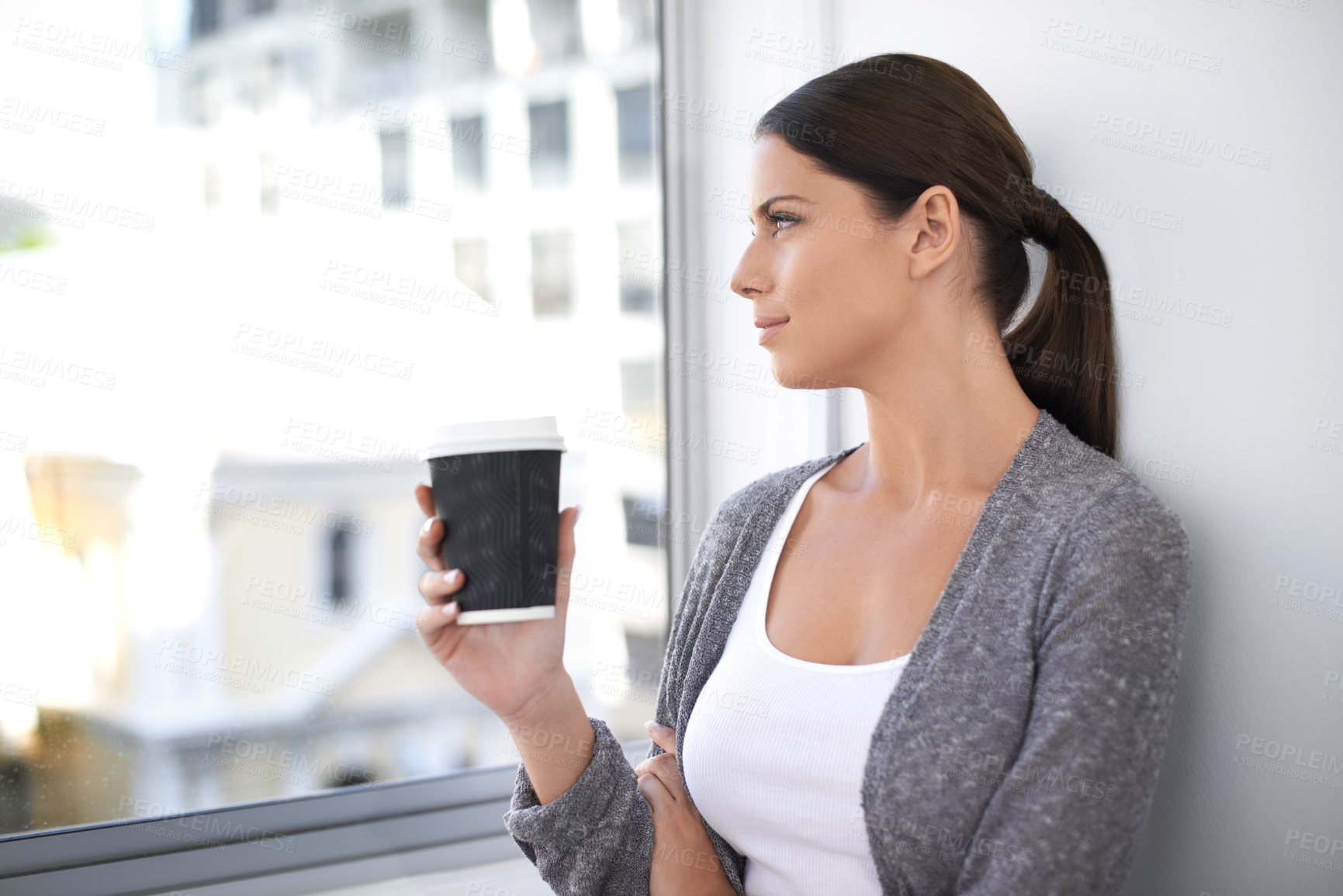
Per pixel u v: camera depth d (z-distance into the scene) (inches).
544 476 27.5
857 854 31.0
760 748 32.3
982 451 33.3
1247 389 32.1
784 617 35.0
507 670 31.8
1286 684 31.2
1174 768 34.7
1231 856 32.9
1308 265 30.3
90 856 41.9
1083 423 35.4
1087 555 28.5
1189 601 32.0
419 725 53.1
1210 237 33.0
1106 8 36.0
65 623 45.8
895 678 31.0
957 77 34.0
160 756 47.9
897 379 33.7
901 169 32.2
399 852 46.4
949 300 33.2
